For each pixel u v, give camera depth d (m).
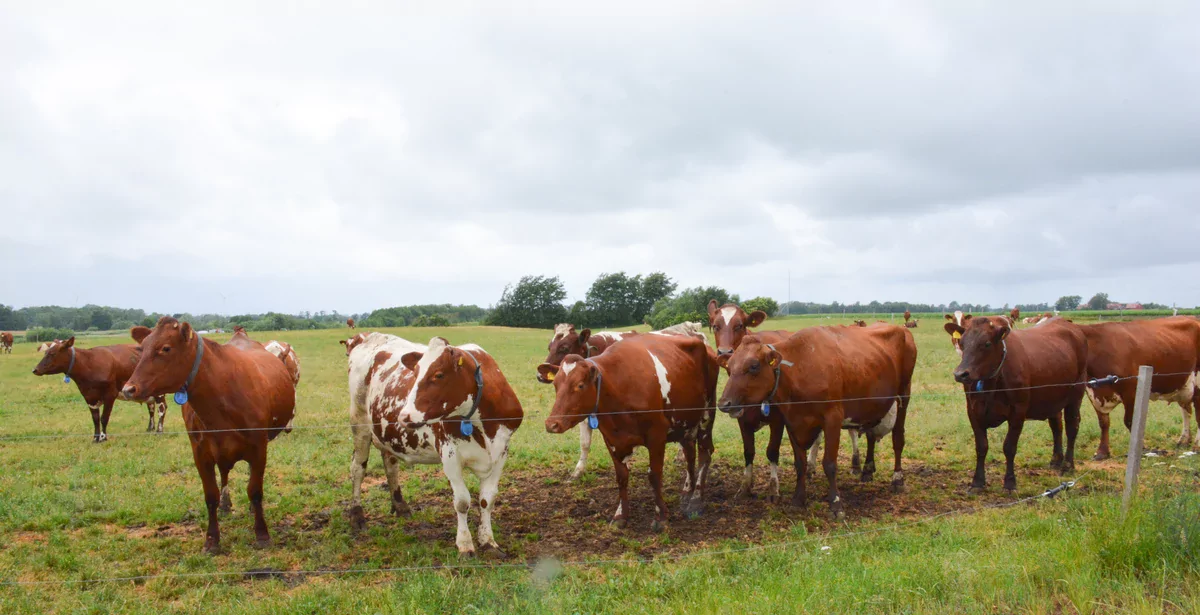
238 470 11.08
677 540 7.74
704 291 55.62
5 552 7.67
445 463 7.30
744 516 8.60
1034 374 9.17
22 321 98.12
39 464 11.51
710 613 5.19
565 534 8.08
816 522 8.15
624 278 87.38
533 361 30.64
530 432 13.74
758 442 12.71
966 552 6.14
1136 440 6.39
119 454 12.25
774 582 5.72
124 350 14.68
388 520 8.71
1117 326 10.90
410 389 7.60
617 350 8.34
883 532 7.37
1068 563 5.52
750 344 8.40
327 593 6.30
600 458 11.69
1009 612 4.99
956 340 11.11
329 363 33.69
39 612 6.07
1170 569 5.31
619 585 6.20
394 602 5.94
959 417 13.91
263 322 81.50
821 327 9.20
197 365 7.29
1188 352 11.12
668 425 8.45
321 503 9.41
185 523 8.74
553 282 86.56
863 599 5.23
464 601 5.96
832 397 8.48
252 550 7.63
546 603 5.75
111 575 6.97
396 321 110.12
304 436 13.90
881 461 11.15
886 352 9.48
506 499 9.59
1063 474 9.95
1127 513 6.07
